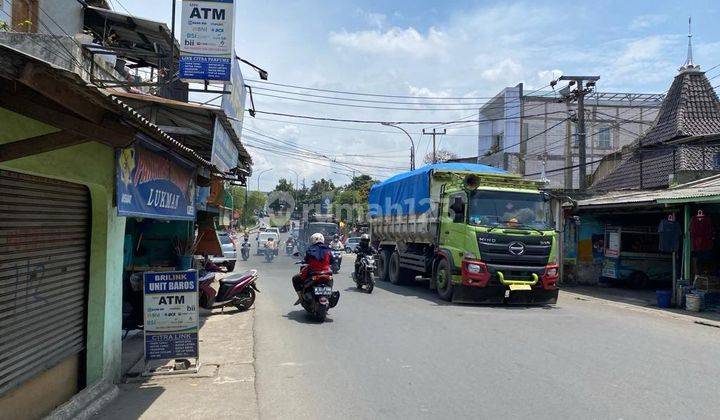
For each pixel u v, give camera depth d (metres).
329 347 8.07
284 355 7.59
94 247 5.59
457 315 11.02
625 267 17.59
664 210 14.66
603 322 10.50
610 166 28.12
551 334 9.09
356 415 5.16
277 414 5.21
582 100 21.88
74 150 4.68
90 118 3.66
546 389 5.93
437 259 14.03
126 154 5.58
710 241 12.98
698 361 7.25
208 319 10.55
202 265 12.81
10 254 4.16
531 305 12.95
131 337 9.01
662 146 23.12
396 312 11.38
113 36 15.37
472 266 12.26
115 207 5.86
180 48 10.54
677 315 11.88
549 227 12.96
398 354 7.61
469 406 5.39
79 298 5.42
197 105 8.87
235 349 7.95
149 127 4.82
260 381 6.33
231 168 11.46
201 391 5.94
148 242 10.78
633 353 7.70
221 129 9.68
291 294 14.47
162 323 6.69
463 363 7.10
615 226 17.98
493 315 11.09
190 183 8.23
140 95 8.87
